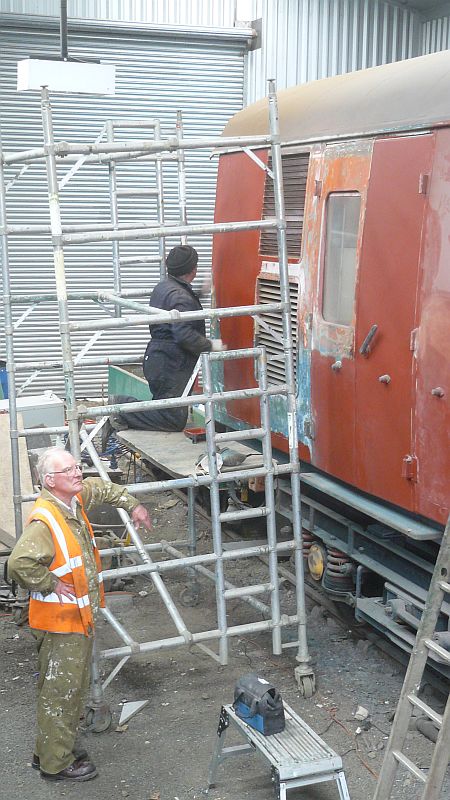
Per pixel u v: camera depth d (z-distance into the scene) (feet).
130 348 44.96
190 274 26.45
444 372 17.17
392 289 18.75
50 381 44.32
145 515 18.42
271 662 21.25
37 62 23.57
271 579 19.81
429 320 17.58
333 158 21.15
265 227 19.39
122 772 17.19
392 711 18.94
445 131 17.34
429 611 14.76
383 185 19.13
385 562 20.40
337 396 20.95
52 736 16.72
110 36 42.34
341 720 18.72
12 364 22.21
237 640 22.41
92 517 25.26
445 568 14.65
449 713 13.69
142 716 19.10
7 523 23.17
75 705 16.75
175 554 23.44
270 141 19.34
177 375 26.50
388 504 19.77
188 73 43.70
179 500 32.07
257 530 28.48
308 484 23.39
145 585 25.67
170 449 24.63
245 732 16.15
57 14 41.04
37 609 16.47
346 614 23.15
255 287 25.11
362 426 19.98
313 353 21.99
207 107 44.32
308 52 44.06
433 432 17.54
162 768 17.28
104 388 44.96
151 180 44.09
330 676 20.49
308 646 21.89
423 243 17.79
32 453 26.18
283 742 15.84
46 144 18.11
